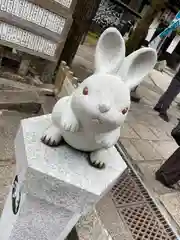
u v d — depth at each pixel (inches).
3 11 106.3
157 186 109.3
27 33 117.5
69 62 162.2
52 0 113.5
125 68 38.2
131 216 87.0
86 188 38.3
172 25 147.9
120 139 134.7
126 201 92.7
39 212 43.2
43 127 46.7
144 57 38.1
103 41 37.7
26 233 46.7
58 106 39.3
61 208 42.5
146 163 123.5
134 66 38.9
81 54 248.2
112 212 85.2
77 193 38.8
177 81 191.3
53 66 139.0
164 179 111.3
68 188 38.4
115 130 39.1
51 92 134.2
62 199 40.1
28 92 126.3
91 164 42.8
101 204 86.4
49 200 40.4
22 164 40.6
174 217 94.7
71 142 40.8
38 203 41.8
